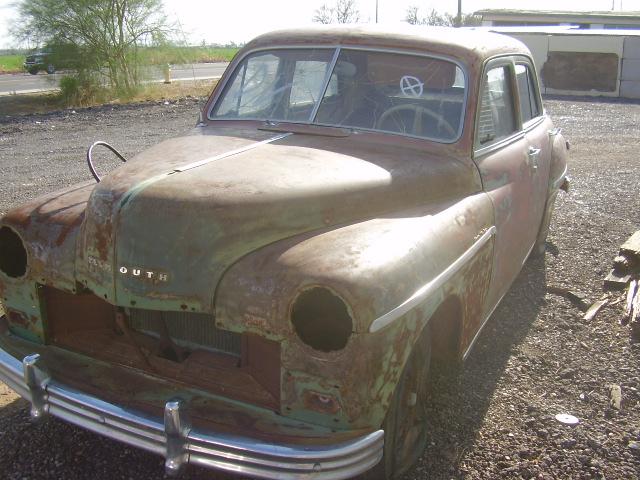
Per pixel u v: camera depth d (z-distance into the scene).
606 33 21.92
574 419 3.66
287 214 2.83
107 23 22.91
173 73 33.59
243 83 4.34
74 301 3.25
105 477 3.16
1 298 3.34
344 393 2.48
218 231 2.69
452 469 3.23
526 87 5.16
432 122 3.83
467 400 3.84
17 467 3.23
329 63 4.08
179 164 3.12
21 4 22.94
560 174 5.75
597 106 19.09
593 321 4.93
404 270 2.66
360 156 3.49
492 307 4.09
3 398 3.91
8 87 27.83
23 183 9.30
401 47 3.99
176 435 2.52
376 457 2.54
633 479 3.20
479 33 4.52
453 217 3.29
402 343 2.63
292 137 3.81
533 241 5.22
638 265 5.72
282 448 2.44
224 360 2.90
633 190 9.10
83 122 15.73
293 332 2.51
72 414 2.80
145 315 3.12
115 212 2.78
